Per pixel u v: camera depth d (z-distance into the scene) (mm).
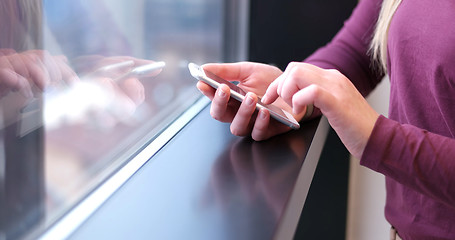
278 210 434
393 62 856
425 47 761
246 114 664
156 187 494
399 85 829
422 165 593
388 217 943
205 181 514
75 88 579
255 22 1748
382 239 2029
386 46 938
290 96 626
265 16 1742
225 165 573
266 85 844
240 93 710
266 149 647
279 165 573
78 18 605
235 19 1741
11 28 448
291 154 624
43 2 517
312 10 1738
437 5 763
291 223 454
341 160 2027
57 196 480
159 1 965
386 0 926
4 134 424
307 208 2078
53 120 510
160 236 383
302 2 1732
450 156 587
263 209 434
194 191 482
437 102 758
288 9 1735
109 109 668
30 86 473
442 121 776
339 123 601
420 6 788
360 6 1112
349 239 2152
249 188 491
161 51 994
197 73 682
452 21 730
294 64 656
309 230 2107
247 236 381
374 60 1070
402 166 602
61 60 555
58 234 410
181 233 387
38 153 476
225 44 1715
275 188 492
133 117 763
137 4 838
